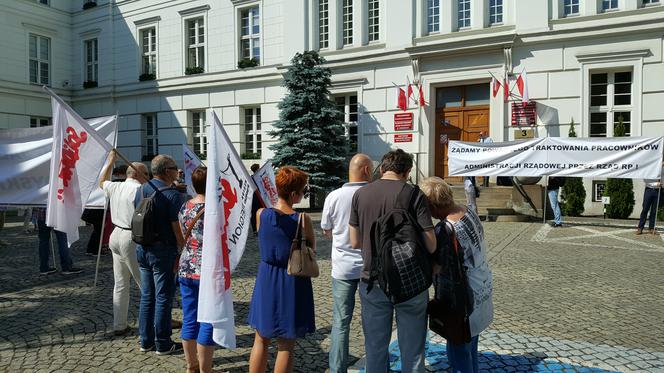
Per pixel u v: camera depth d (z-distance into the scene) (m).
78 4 24.41
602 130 14.80
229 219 3.88
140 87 22.92
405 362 3.18
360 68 17.89
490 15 16.09
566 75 14.73
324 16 18.80
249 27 20.48
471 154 13.15
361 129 17.89
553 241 10.08
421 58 16.61
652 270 7.50
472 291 3.33
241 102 20.56
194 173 4.20
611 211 13.93
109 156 5.30
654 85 13.80
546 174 12.28
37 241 11.55
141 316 4.57
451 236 3.29
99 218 9.58
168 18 22.06
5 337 5.00
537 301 5.99
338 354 3.72
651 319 5.30
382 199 3.24
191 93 21.78
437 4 16.83
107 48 23.69
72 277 7.74
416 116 16.89
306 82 17.02
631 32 13.91
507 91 15.38
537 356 4.35
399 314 3.21
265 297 3.55
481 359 4.29
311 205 17.38
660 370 4.04
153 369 4.19
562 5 14.86
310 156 16.44
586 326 5.11
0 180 6.84
